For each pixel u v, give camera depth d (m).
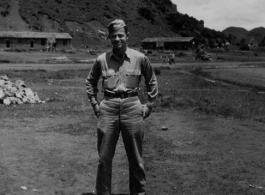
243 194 4.54
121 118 3.95
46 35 73.44
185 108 12.11
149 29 118.88
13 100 12.18
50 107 11.71
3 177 5.07
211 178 5.15
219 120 10.02
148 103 4.14
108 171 4.11
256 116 10.61
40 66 34.19
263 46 144.38
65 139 7.48
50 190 4.62
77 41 90.00
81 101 13.36
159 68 35.19
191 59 62.06
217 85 20.47
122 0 131.50
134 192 4.22
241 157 6.29
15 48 68.44
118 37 3.78
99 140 4.07
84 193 4.53
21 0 97.69
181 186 4.80
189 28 141.75
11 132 8.02
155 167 5.65
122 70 3.91
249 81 23.03
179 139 7.65
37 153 6.37
